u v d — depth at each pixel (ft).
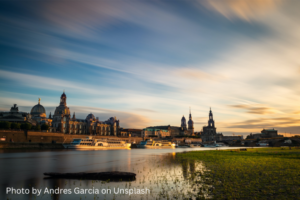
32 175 172.04
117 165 230.89
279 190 110.11
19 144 501.56
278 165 194.29
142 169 198.29
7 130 504.43
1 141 474.49
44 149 529.04
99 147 608.19
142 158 314.76
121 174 152.56
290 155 299.58
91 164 242.58
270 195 103.50
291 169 170.60
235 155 327.88
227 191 112.78
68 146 564.71
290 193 105.40
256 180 133.39
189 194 112.68
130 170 193.67
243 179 137.49
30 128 585.63
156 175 164.45
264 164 203.10
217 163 223.30
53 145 567.18
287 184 122.01
